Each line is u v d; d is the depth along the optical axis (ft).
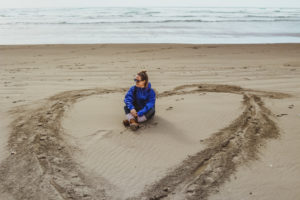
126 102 12.28
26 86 19.47
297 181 8.35
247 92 17.20
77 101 15.92
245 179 8.49
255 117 13.05
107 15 117.19
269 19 100.68
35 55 35.14
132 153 10.13
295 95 16.35
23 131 11.91
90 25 77.10
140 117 12.12
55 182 8.45
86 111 14.24
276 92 17.10
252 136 11.21
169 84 19.66
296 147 10.32
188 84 19.56
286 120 12.64
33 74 23.59
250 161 9.45
